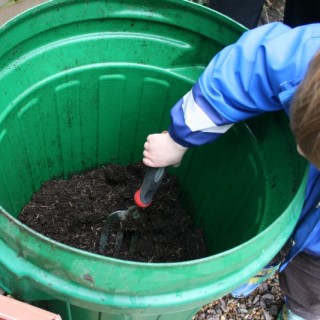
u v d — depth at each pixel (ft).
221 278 2.24
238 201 3.40
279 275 3.94
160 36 3.35
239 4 4.54
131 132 4.03
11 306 2.41
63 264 2.01
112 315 2.77
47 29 3.03
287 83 2.45
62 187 4.02
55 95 3.43
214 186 3.76
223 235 3.63
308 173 2.66
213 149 3.67
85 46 3.29
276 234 2.36
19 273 2.15
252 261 2.34
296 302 3.94
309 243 3.24
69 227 3.77
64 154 3.98
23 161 3.56
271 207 2.85
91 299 2.09
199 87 2.69
